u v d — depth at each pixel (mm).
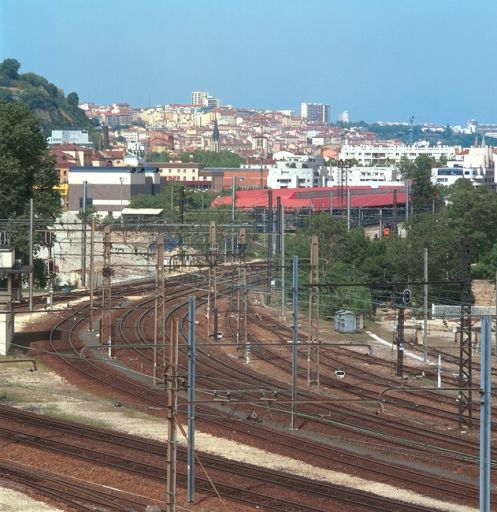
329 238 190000
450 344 147375
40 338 135250
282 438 86312
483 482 52125
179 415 93125
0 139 154500
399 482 73250
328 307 168250
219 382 111062
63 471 73562
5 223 147625
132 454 79188
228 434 86438
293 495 68188
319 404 101438
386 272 183125
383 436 87812
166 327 149500
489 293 179250
